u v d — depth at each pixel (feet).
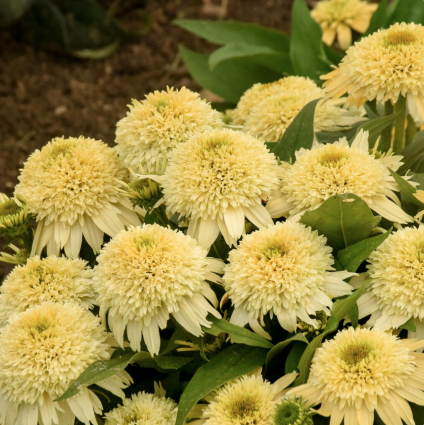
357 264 2.74
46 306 2.77
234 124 3.31
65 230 2.92
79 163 2.92
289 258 2.71
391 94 2.89
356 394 2.60
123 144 2.96
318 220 2.79
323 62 3.73
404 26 2.92
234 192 2.78
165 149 2.91
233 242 2.78
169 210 2.84
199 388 2.70
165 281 2.69
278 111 3.14
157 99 2.95
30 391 2.71
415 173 2.99
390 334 2.67
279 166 2.90
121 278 2.70
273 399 2.69
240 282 2.72
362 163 2.81
